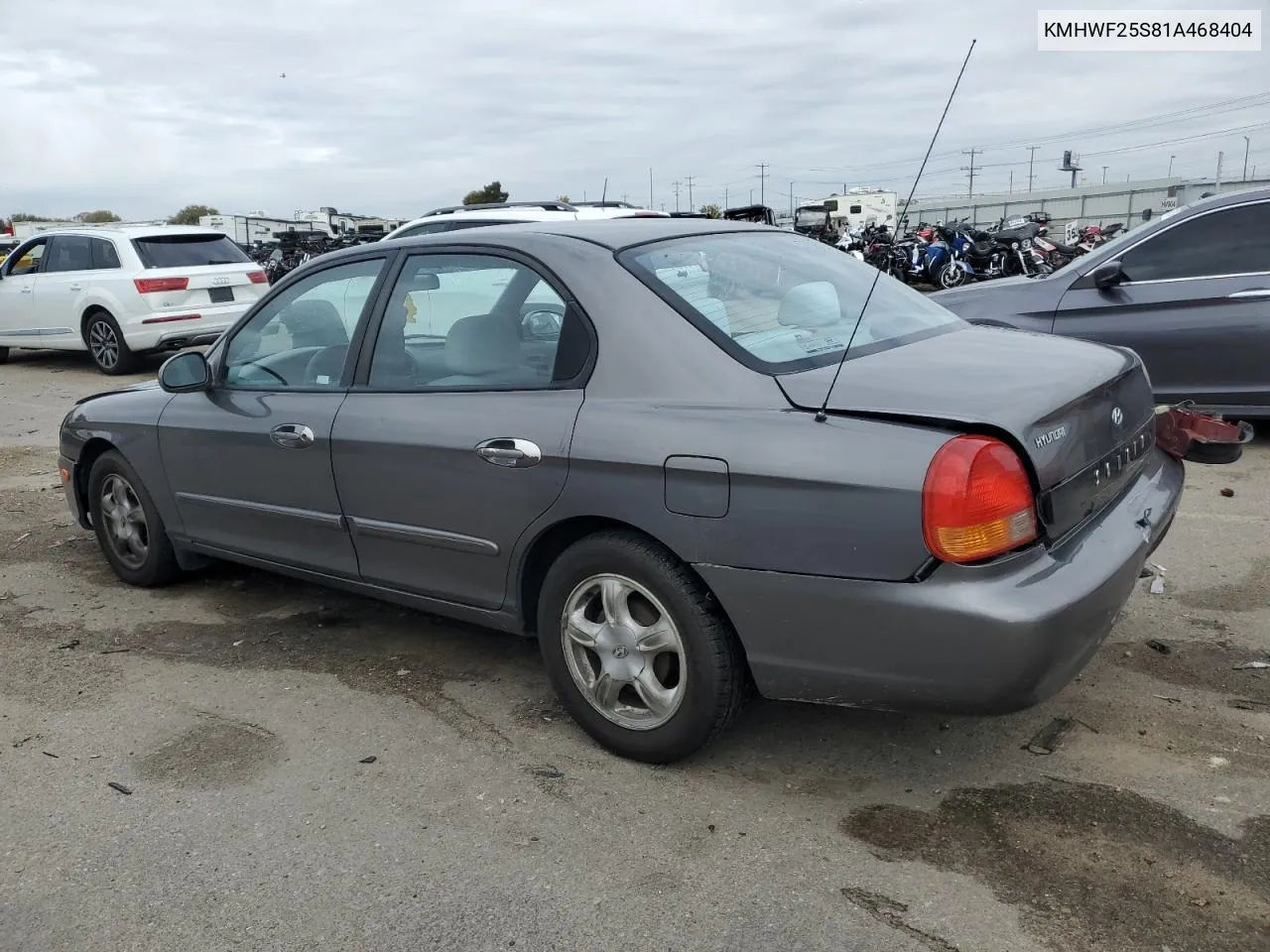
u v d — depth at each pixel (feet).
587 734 11.03
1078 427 9.16
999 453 8.38
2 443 28.50
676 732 10.11
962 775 10.12
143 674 13.34
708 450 9.27
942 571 8.43
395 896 8.73
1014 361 9.96
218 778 10.73
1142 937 7.83
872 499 8.54
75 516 17.13
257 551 14.08
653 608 10.14
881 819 9.48
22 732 11.91
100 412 16.08
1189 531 16.80
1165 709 11.16
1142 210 144.87
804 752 10.71
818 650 9.09
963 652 8.41
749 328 10.19
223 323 41.78
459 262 11.73
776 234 12.85
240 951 8.19
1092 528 9.47
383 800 10.19
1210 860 8.66
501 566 11.10
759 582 9.16
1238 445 11.23
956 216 166.61
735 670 9.82
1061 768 10.16
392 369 12.17
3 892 9.04
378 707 12.16
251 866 9.24
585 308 10.49
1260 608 13.66
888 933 8.01
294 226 137.59
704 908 8.39
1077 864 8.71
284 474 13.10
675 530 9.50
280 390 13.38
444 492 11.28
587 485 10.02
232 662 13.60
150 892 8.94
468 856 9.24
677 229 11.87
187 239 41.73
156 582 16.24
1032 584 8.45
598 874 8.91
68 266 41.70
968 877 8.62
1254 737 10.54
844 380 9.29
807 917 8.23
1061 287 22.49
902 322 11.35
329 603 15.58
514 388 10.89
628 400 9.99
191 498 14.73
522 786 10.32
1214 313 20.79
